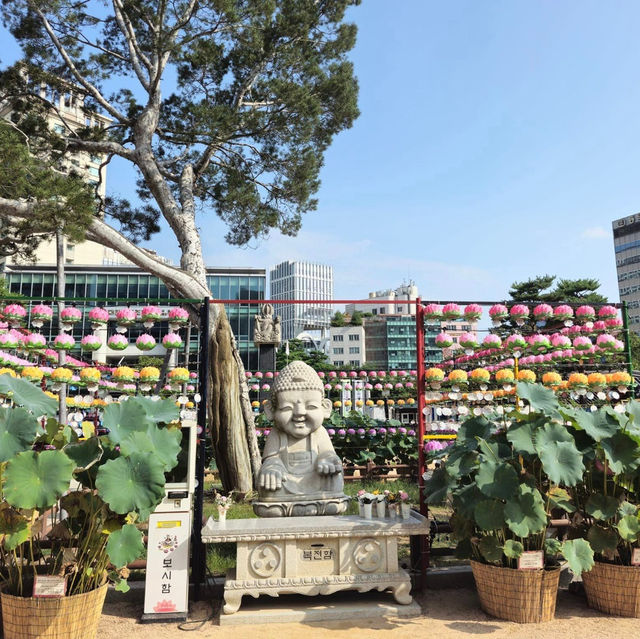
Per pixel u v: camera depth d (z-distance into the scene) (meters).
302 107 12.52
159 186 12.70
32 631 3.37
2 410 3.54
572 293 30.64
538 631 3.82
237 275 37.50
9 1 11.78
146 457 3.57
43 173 9.14
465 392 6.51
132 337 27.58
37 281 35.66
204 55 12.42
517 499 3.93
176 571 4.19
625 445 4.12
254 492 9.30
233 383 9.42
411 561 4.89
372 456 11.04
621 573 4.11
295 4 12.19
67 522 3.79
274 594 4.13
